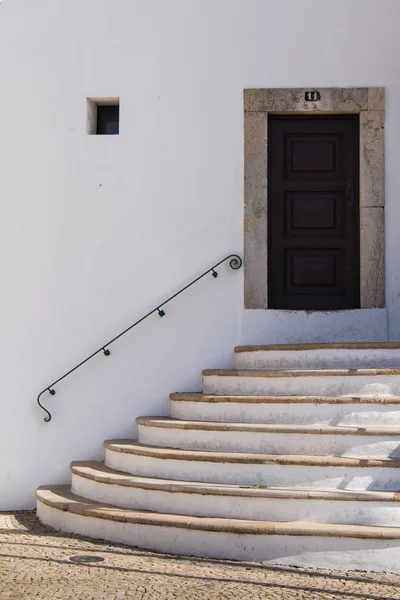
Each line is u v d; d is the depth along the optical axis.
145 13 7.24
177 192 7.16
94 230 7.17
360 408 5.57
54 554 5.34
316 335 7.00
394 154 7.08
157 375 7.07
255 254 7.09
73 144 7.22
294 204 7.34
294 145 7.35
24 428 7.09
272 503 5.21
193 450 5.87
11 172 7.23
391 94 7.11
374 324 6.98
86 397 7.09
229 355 7.03
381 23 7.14
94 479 6.09
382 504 5.07
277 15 7.18
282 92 7.12
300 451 5.51
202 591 4.50
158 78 7.21
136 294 7.12
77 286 7.15
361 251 7.11
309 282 7.33
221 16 7.20
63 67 7.26
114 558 5.21
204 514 5.39
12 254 7.18
